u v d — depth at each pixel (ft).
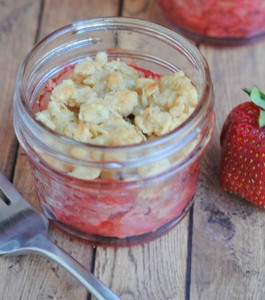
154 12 1.47
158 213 1.12
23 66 1.10
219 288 1.12
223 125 1.23
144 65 1.24
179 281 1.12
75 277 1.08
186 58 1.15
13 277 1.12
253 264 1.14
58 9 1.47
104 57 1.18
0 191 1.21
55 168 1.05
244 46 1.42
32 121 1.04
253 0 1.36
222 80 1.37
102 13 1.47
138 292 1.11
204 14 1.39
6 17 1.45
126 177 1.04
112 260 1.15
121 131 1.06
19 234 1.14
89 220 1.11
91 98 1.12
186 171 1.09
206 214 1.20
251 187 1.17
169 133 1.03
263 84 1.36
